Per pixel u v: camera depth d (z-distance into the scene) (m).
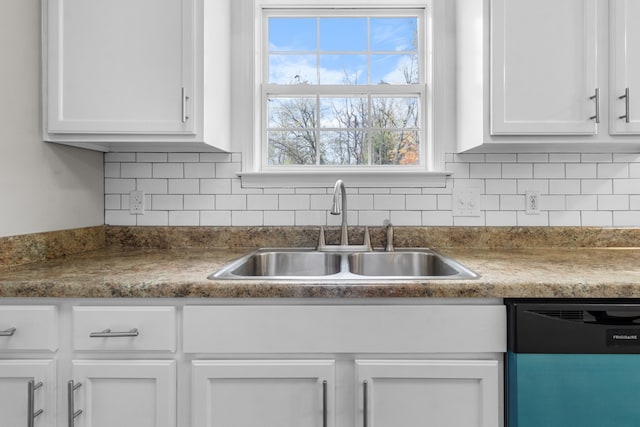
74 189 1.53
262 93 1.82
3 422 1.00
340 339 1.01
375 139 1.84
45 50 1.34
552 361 0.98
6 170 1.22
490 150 1.68
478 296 1.00
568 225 1.69
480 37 1.40
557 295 1.00
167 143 1.44
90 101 1.34
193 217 1.72
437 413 1.01
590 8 1.35
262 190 1.72
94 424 1.01
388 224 1.62
